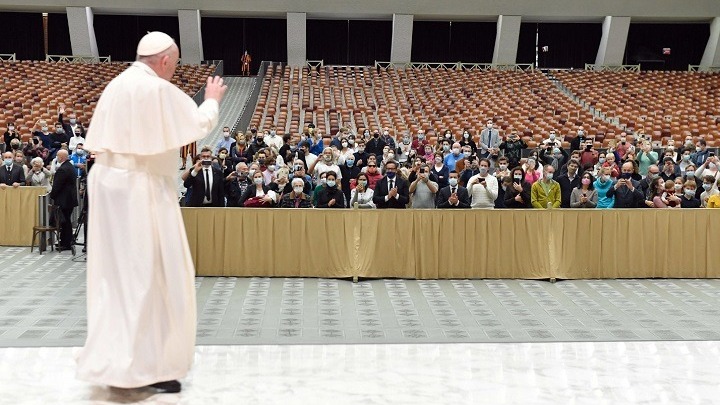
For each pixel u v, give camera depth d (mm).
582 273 9570
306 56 34156
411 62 33406
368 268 9352
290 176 11828
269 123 21172
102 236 4539
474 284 9195
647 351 5871
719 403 4586
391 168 10062
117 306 4488
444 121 22844
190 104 4652
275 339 6230
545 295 8562
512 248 9500
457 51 34688
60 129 17750
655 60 33469
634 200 10414
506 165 11570
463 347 5941
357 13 31609
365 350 5805
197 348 5793
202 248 9477
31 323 6879
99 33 33656
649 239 9656
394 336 6543
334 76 29312
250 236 9477
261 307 7789
